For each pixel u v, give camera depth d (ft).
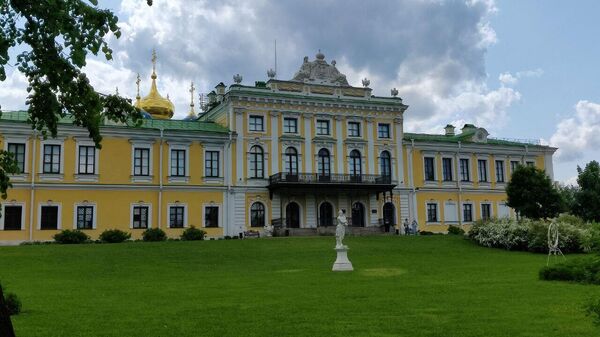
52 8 27.04
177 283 69.15
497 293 55.72
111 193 152.76
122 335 37.09
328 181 171.53
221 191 163.94
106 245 115.65
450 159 196.85
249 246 118.21
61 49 28.84
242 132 167.94
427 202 189.78
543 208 161.07
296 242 126.52
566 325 39.19
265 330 38.17
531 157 211.00
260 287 63.10
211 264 94.99
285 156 171.73
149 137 158.30
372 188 175.73
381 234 167.02
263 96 169.68
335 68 184.03
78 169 150.00
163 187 157.79
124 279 75.25
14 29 28.32
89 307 49.01
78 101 31.37
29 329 39.06
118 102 33.27
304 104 175.32
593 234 36.27
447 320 41.29
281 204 169.27
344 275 75.56
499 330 37.70
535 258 108.06
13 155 33.99
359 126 183.11
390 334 36.70
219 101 180.34
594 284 61.82
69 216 147.54
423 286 62.13
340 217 83.46
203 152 164.04
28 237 141.90
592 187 194.90
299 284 65.57
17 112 149.38
